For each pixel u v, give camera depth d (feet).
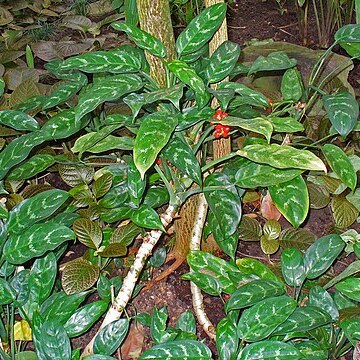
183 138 4.73
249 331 4.29
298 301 4.98
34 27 9.52
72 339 5.33
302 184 4.91
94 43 9.05
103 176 5.47
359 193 5.93
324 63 7.48
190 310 5.51
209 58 5.10
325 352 4.49
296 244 5.70
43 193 4.81
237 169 5.24
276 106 5.68
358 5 5.49
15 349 4.87
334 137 6.31
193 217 5.54
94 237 5.28
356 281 4.59
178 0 7.38
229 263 5.03
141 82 4.45
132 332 5.31
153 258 5.67
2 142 6.16
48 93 6.65
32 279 4.83
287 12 10.48
